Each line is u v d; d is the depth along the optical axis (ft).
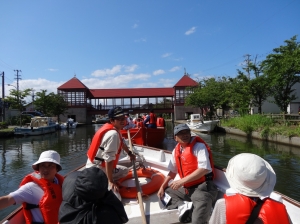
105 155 9.65
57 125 105.29
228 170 5.34
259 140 57.06
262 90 71.77
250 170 4.78
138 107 159.43
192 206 8.61
